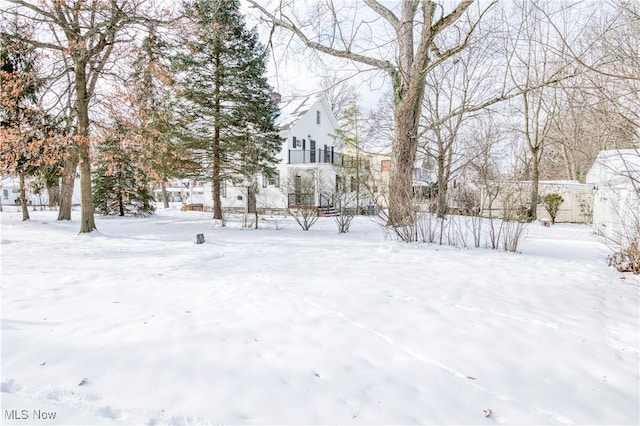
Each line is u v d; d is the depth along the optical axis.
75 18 9.67
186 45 10.41
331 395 2.12
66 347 2.59
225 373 2.31
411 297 3.99
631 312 3.67
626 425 1.94
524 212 8.09
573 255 7.43
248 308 3.58
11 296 3.85
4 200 33.50
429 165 20.33
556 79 6.93
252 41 13.09
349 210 14.15
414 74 8.83
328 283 4.55
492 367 2.50
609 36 5.89
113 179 17.52
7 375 2.18
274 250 7.26
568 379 2.38
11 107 9.30
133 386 2.12
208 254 6.72
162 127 12.06
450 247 7.69
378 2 9.32
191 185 27.75
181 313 3.39
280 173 22.27
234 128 13.53
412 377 2.35
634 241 5.67
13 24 9.49
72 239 9.09
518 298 4.04
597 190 11.81
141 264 5.77
